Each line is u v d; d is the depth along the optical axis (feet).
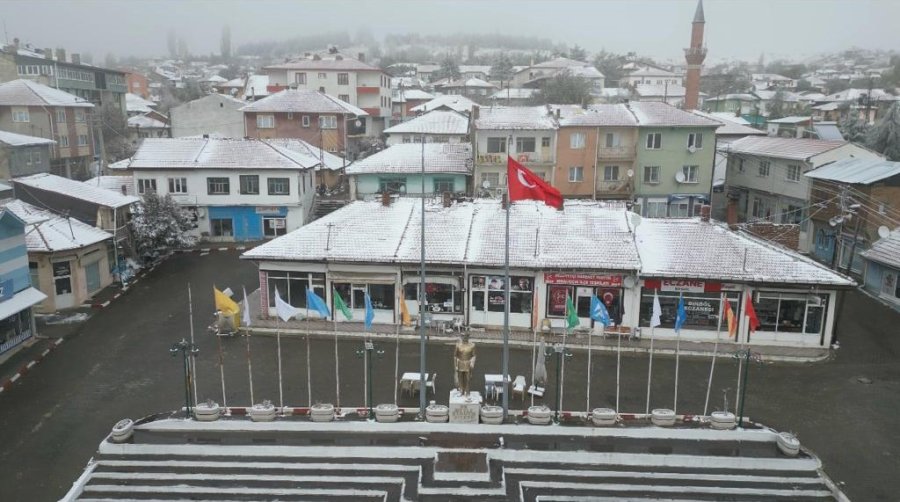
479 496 70.64
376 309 121.49
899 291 133.80
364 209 133.69
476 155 188.65
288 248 121.29
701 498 71.41
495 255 117.60
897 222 151.23
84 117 260.21
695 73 311.27
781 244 146.61
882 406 91.81
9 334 106.63
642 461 76.28
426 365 104.47
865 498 71.36
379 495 71.56
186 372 84.38
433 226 126.72
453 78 495.41
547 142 188.24
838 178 157.89
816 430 85.05
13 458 77.66
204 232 184.55
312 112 266.57
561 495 71.77
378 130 346.74
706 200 190.70
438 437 80.69
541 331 117.29
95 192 152.56
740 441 80.33
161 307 131.95
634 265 112.88
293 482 73.61
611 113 190.49
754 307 112.47
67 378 99.19
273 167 179.52
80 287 133.08
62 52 318.86
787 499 71.26
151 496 71.61
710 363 106.11
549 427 81.51
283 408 85.51
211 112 281.95
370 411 84.58
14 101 226.99
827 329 111.34
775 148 192.44
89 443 80.94
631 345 112.06
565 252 117.29
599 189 189.26
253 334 117.08
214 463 75.97
